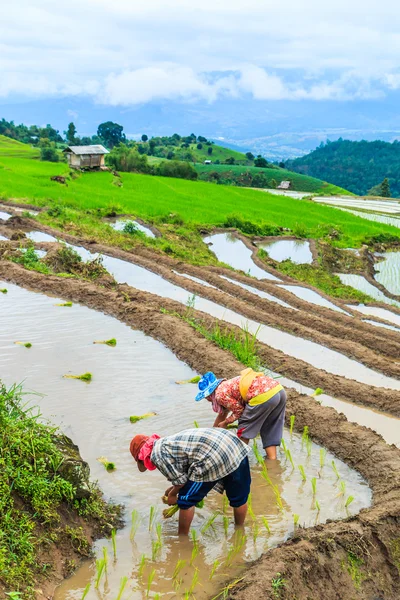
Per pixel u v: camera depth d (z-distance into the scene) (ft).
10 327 42.01
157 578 18.85
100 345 39.11
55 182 146.41
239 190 192.95
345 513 22.66
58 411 29.07
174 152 528.22
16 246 67.56
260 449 27.43
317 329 50.55
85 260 67.26
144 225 102.94
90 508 21.06
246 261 88.17
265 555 19.38
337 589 18.98
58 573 18.70
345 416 30.27
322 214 157.38
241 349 38.91
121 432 27.37
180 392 32.24
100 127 520.01
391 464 25.58
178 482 19.75
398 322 60.95
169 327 41.68
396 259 116.26
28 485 19.94
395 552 20.68
